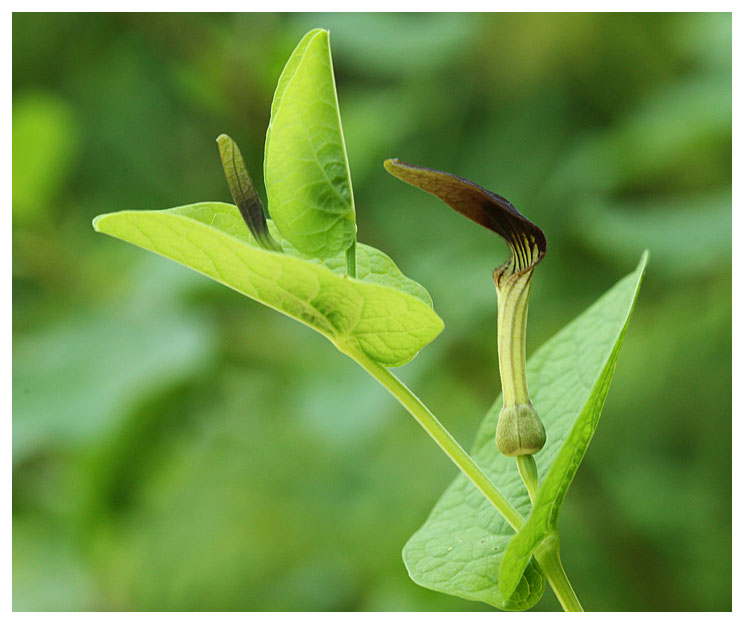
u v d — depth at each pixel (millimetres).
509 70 516
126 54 528
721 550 487
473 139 518
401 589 512
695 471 505
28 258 509
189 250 276
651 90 515
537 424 285
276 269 275
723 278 496
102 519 477
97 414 431
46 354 458
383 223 503
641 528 487
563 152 504
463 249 490
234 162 281
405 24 515
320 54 280
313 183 283
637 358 525
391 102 509
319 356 472
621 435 517
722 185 503
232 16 504
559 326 501
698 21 508
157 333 453
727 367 505
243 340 482
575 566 491
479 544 305
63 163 491
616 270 500
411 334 283
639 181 509
